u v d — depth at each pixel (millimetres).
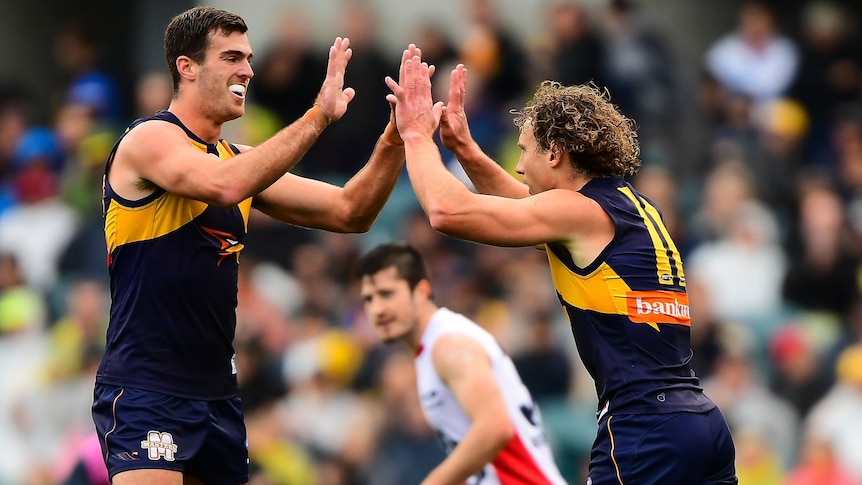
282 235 47844
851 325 42438
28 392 44312
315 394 41562
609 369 19562
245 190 19469
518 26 54125
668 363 19562
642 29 49062
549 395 39719
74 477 29594
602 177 20359
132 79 58625
